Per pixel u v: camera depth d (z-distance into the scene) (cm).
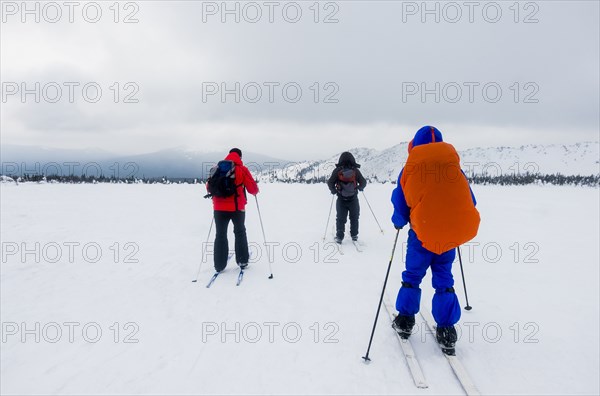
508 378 250
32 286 446
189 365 275
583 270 500
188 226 850
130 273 498
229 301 399
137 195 1647
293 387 245
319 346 299
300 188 2394
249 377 258
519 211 1196
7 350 298
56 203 1236
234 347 301
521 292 412
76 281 465
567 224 909
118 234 747
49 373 266
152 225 855
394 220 292
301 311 371
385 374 258
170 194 1722
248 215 1054
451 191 253
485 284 441
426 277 464
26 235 715
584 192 2405
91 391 244
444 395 233
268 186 2681
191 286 448
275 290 432
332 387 244
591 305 373
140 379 257
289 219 973
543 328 322
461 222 253
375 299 400
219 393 239
